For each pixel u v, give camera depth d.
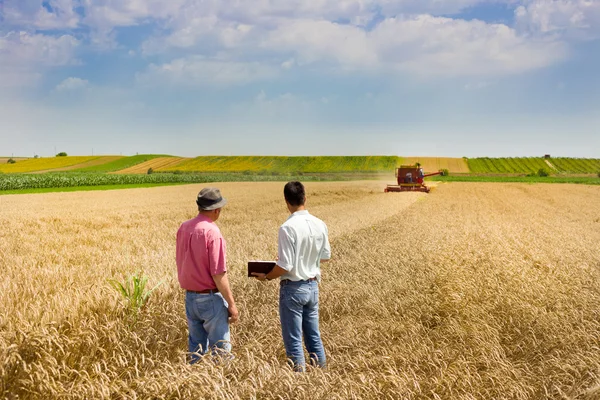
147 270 8.00
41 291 6.33
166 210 25.75
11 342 4.29
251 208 27.33
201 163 140.25
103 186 61.38
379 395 3.92
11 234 14.58
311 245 4.82
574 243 13.77
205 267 4.46
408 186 43.94
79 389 3.62
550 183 79.94
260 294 7.20
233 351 4.89
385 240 13.21
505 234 16.02
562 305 6.70
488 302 6.69
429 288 7.66
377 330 5.88
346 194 42.03
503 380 4.31
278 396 3.67
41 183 56.69
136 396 3.54
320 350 5.01
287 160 141.75
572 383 4.43
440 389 4.18
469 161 135.50
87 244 12.90
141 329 5.06
